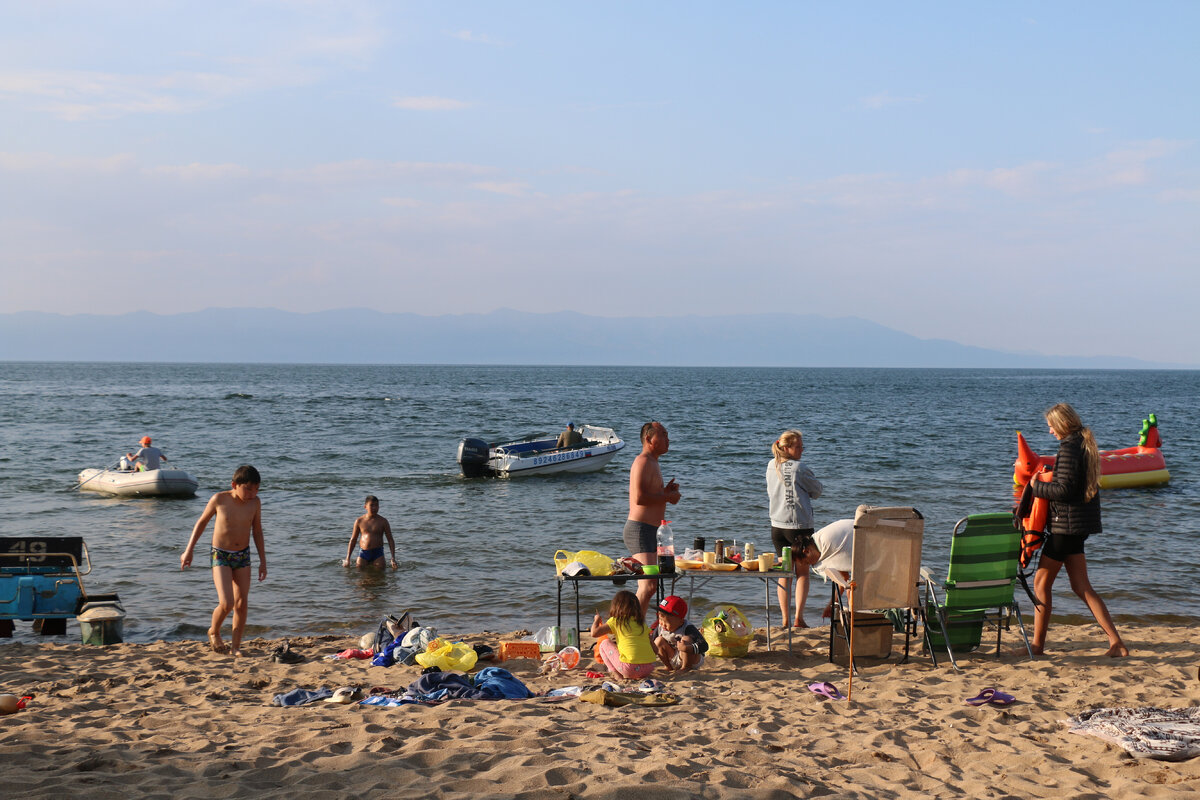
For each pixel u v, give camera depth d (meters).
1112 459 20.81
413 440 33.06
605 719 5.08
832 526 6.86
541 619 9.48
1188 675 6.08
